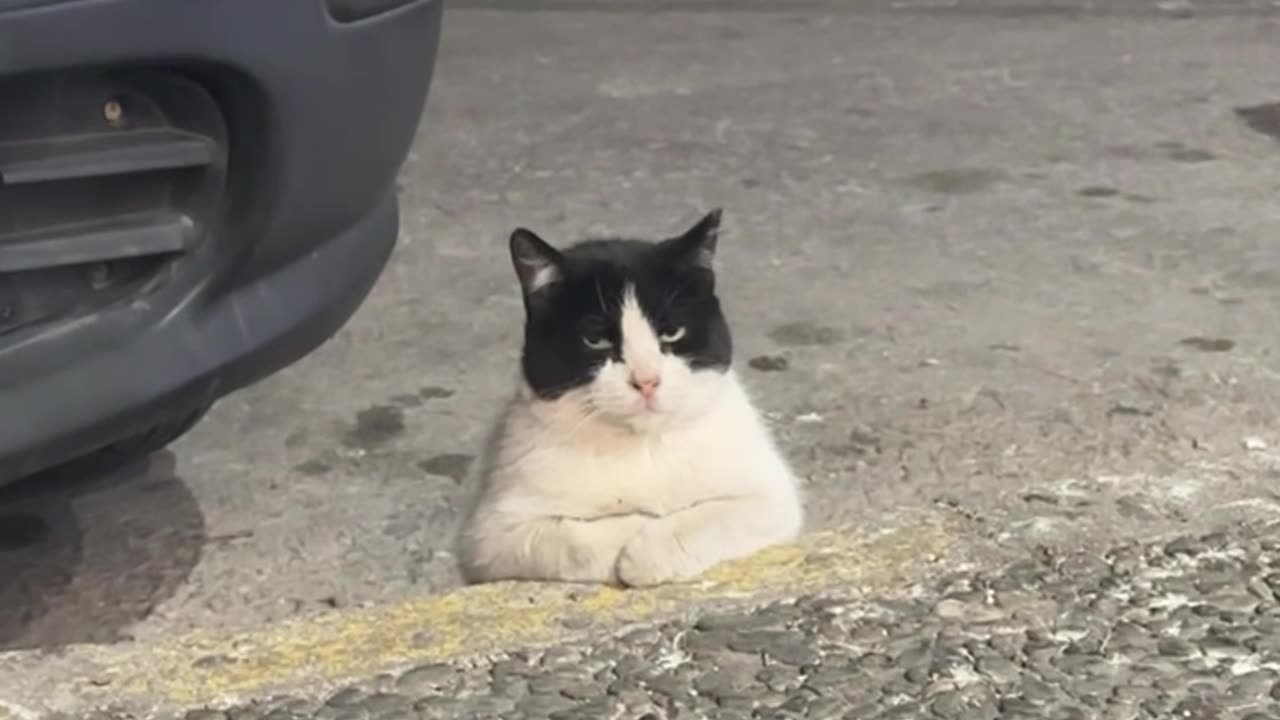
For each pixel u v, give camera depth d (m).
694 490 1.73
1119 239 2.60
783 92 3.50
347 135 1.64
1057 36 4.00
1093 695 1.60
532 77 3.65
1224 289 2.42
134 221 1.58
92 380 1.58
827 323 2.35
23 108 1.52
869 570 1.73
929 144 3.09
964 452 2.02
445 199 2.80
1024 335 2.30
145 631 1.78
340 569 1.87
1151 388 2.15
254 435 2.11
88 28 1.49
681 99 3.45
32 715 1.59
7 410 1.55
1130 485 1.89
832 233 2.64
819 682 1.61
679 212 2.74
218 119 1.58
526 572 1.73
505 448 1.76
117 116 1.55
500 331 2.34
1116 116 3.27
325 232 1.68
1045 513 1.83
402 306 2.41
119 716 1.59
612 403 1.70
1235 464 1.95
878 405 2.13
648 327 1.70
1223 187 2.80
